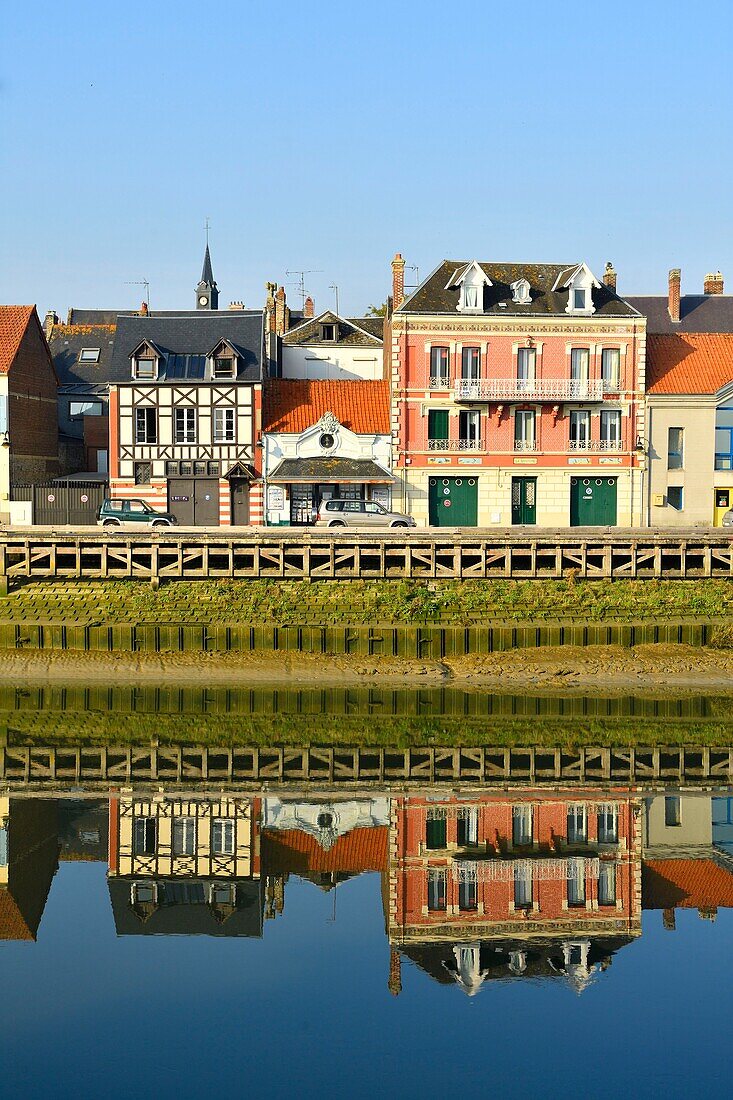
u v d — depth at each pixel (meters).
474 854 21.05
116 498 50.91
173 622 37.88
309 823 22.73
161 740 29.27
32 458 54.56
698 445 52.25
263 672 35.75
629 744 29.19
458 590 39.28
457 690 34.81
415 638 37.34
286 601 38.62
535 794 24.97
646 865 20.56
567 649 37.09
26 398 53.69
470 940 17.28
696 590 39.91
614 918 18.12
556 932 17.55
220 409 50.84
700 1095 12.61
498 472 51.41
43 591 39.09
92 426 64.12
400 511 51.06
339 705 33.44
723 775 26.64
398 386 50.91
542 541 40.06
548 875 20.02
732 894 19.25
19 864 20.16
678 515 52.34
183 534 39.81
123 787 25.19
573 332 51.62
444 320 50.91
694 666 36.00
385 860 20.67
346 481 49.91
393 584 39.28
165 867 20.11
